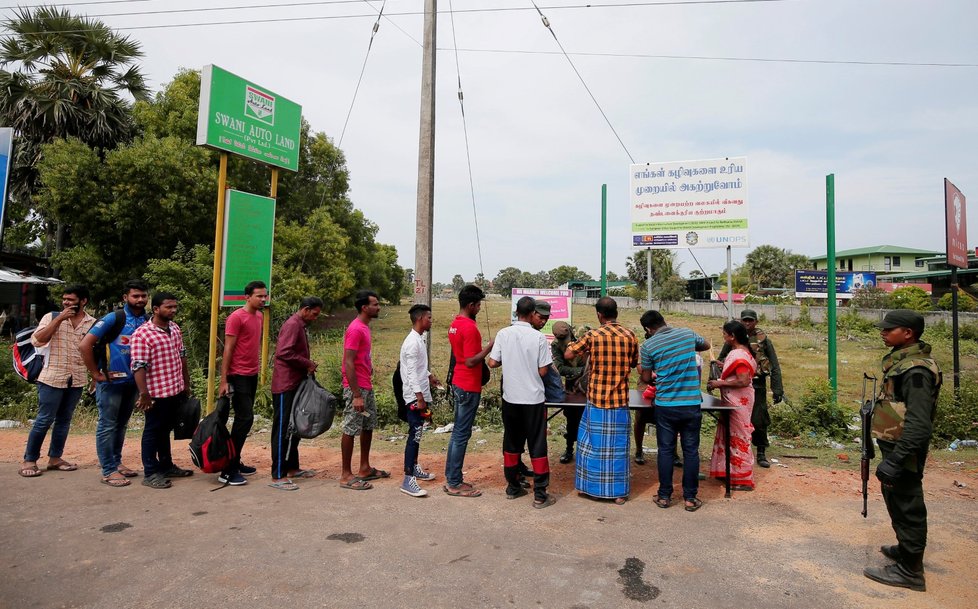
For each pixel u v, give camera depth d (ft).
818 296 116.26
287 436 17.66
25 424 26.99
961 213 34.50
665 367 16.05
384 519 14.76
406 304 242.78
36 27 60.34
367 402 17.80
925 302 98.78
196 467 19.84
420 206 30.53
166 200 55.36
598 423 16.58
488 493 17.39
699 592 11.09
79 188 54.65
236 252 26.78
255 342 17.69
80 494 16.25
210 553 12.39
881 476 11.29
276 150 28.68
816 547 13.37
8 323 62.13
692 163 29.32
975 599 11.00
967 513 15.92
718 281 181.37
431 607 10.31
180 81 67.10
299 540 13.21
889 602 10.84
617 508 16.08
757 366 21.04
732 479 18.12
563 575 11.71
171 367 17.12
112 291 60.18
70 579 11.09
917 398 11.21
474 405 17.17
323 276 76.84
